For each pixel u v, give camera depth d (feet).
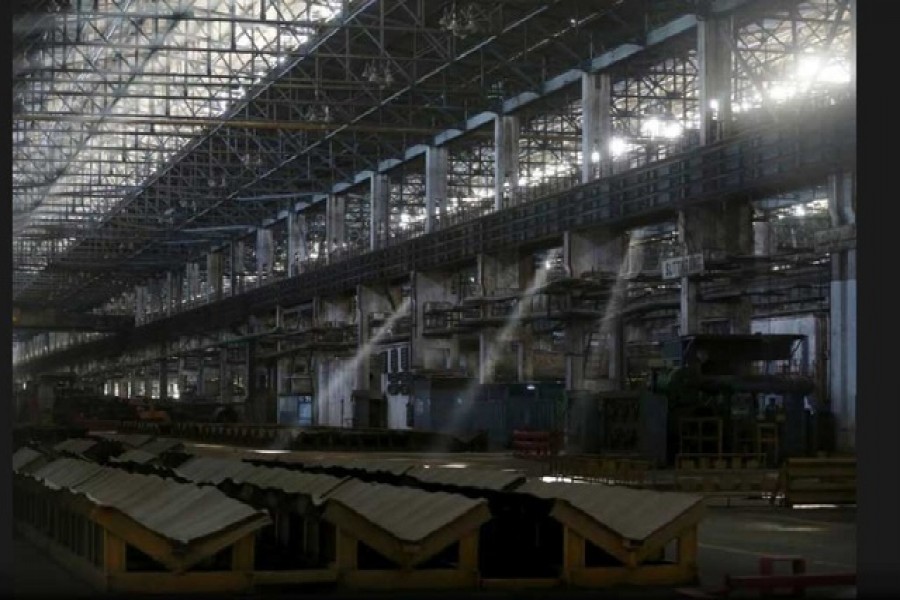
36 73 155.43
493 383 152.15
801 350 131.23
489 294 153.79
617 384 132.26
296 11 158.51
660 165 118.93
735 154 108.17
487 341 158.51
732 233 113.70
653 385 103.60
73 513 39.45
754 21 130.31
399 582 33.78
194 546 32.45
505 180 161.48
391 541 33.81
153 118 162.61
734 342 103.35
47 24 133.39
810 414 98.84
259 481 45.47
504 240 151.43
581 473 87.86
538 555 38.60
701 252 111.96
